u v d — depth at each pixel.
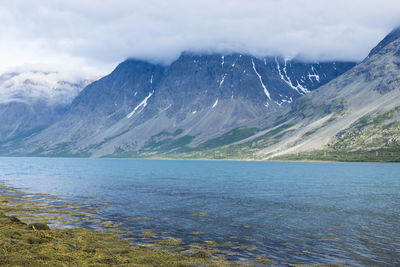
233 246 34.44
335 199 70.94
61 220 46.53
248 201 67.38
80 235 36.78
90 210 55.19
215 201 67.12
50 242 31.78
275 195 77.81
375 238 37.94
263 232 40.56
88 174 159.38
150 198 71.31
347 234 39.75
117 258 28.16
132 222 45.75
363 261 30.09
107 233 39.03
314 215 51.91
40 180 120.69
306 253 32.25
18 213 51.31
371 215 52.12
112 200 67.81
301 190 89.31
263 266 28.38
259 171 191.62
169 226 43.50
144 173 170.38
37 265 24.78
